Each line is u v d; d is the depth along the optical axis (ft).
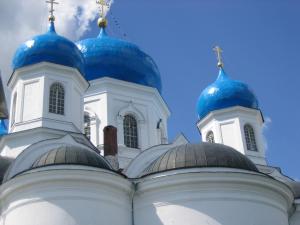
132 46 120.57
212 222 68.90
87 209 67.72
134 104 114.83
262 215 71.41
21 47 104.32
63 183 68.33
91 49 117.60
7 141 94.07
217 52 132.87
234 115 117.50
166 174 71.61
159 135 115.55
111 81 114.21
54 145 85.81
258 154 113.91
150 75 119.24
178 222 69.46
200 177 70.54
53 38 104.63
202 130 122.42
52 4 117.39
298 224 87.56
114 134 89.35
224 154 75.41
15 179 69.41
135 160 89.04
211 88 121.90
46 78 100.17
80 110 102.94
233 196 70.95
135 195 74.08
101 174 69.26
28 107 98.17
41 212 67.10
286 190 76.43
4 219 71.46
